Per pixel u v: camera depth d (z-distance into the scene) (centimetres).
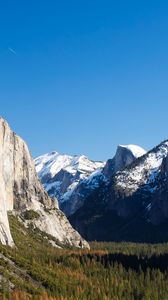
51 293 18262
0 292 16225
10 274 18100
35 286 18450
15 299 16025
